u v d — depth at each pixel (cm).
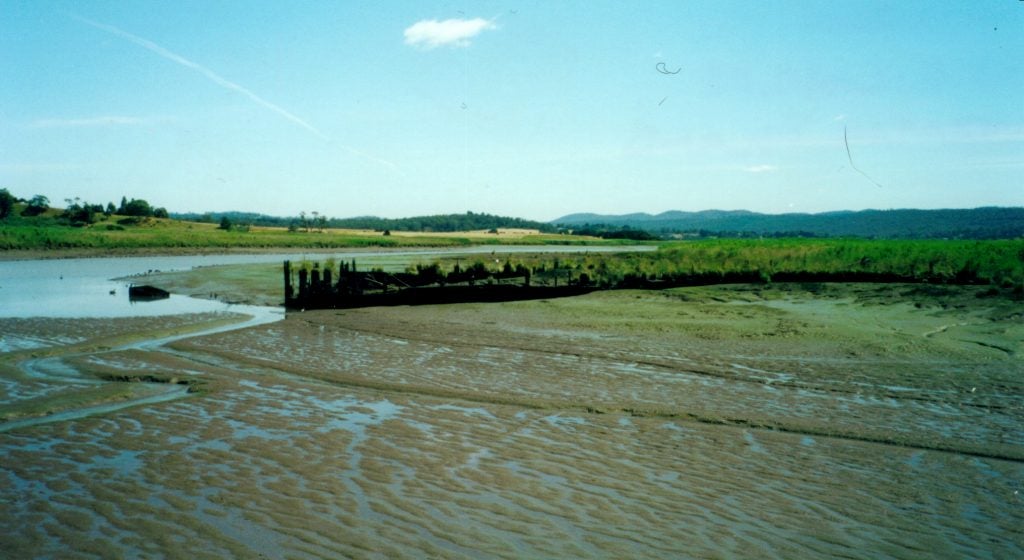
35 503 683
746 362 1446
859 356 1486
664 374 1345
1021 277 2256
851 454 870
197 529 627
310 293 2561
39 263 5672
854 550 606
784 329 1816
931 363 1406
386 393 1184
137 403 1101
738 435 949
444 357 1529
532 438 929
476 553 589
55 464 799
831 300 2280
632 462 835
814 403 1120
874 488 755
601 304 2400
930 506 705
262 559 570
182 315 2286
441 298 2591
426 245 11019
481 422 1005
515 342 1719
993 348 1527
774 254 3272
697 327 1889
